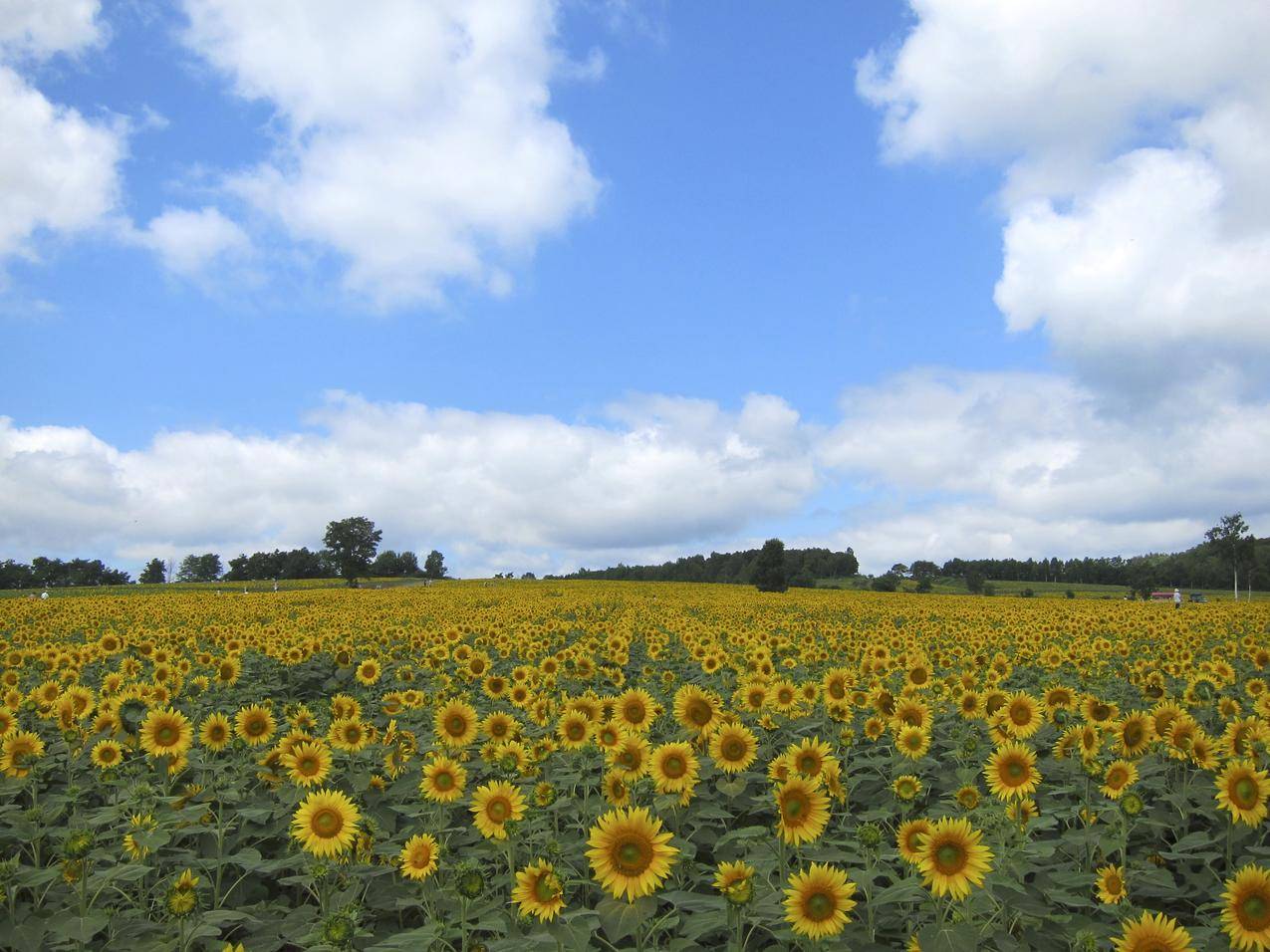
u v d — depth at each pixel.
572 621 32.19
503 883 6.42
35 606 32.47
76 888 6.70
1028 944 5.95
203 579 191.50
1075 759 8.81
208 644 20.17
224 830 7.81
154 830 6.70
